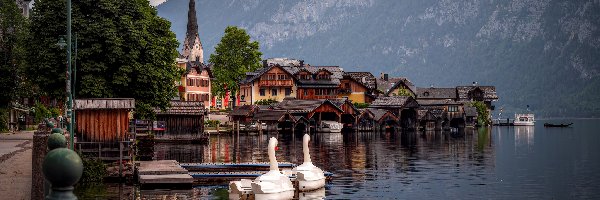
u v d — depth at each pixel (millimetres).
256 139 106500
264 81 153875
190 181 41000
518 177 56906
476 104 183000
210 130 119562
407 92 181375
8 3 74688
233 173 45531
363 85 160250
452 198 43906
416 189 47281
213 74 153250
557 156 81000
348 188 46500
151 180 40094
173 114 92688
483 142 108500
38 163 22781
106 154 45312
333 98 153375
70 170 7852
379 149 86812
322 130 131875
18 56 72812
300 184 43188
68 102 36656
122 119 46000
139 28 57781
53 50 54938
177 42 68438
